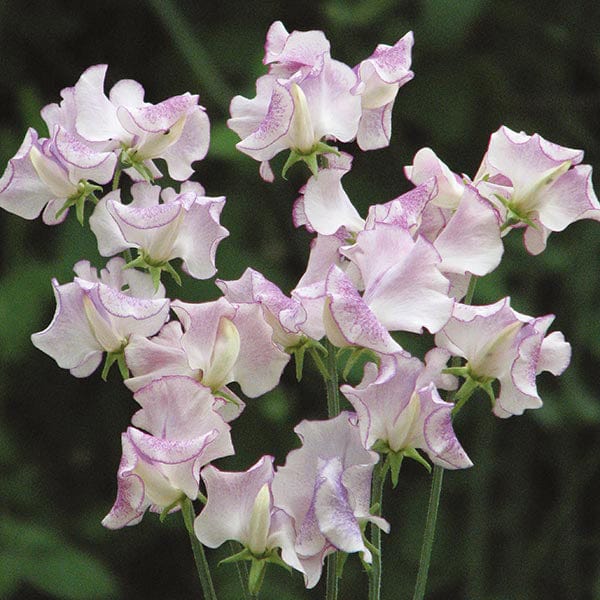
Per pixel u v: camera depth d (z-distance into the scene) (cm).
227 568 169
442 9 164
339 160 93
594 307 168
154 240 91
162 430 88
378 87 93
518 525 174
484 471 164
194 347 89
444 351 89
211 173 171
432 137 173
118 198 92
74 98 93
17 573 153
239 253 161
